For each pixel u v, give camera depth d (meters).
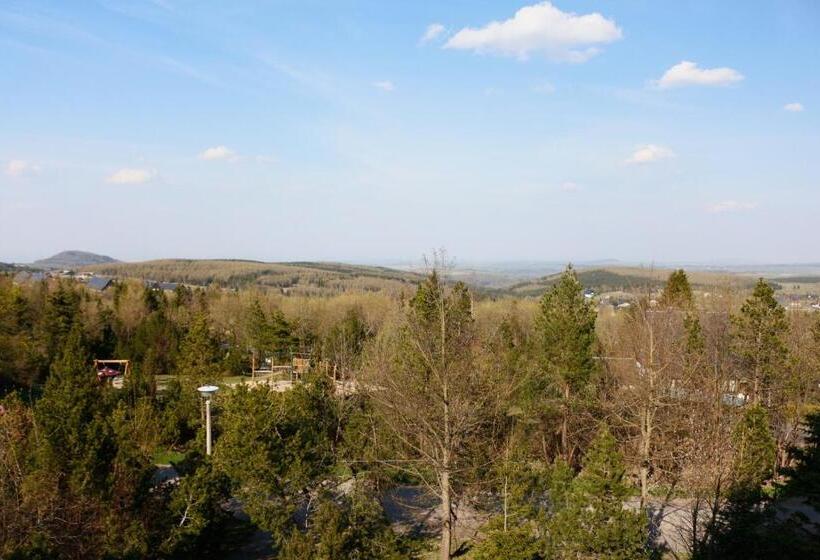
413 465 23.31
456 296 21.81
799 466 21.00
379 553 18.98
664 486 29.39
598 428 30.64
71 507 17.88
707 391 27.36
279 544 21.48
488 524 21.88
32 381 49.91
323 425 27.64
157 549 18.34
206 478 20.66
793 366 33.19
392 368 24.45
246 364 67.75
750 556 18.45
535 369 30.41
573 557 17.59
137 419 30.75
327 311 79.69
